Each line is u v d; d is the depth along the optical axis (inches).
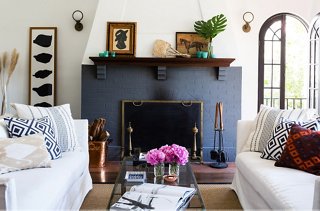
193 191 67.9
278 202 63.7
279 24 166.7
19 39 165.0
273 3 163.9
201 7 151.6
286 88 169.6
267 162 89.0
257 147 102.4
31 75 164.6
